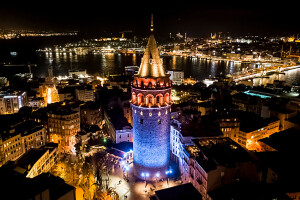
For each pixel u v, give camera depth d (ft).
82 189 302.66
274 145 368.89
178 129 345.51
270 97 612.29
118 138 410.93
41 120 482.69
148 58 284.00
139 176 312.50
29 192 200.64
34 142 415.64
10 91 625.82
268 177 273.54
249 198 227.81
